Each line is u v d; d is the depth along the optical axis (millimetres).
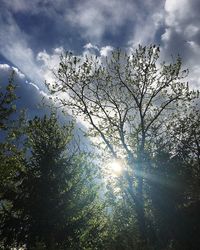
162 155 21125
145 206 20812
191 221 16641
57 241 17406
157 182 19656
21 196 17922
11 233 17234
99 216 21469
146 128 23391
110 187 24391
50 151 19312
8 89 18703
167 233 17234
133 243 14180
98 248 18938
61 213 17984
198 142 23453
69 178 19328
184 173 19719
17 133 19125
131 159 22875
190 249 16000
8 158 18406
